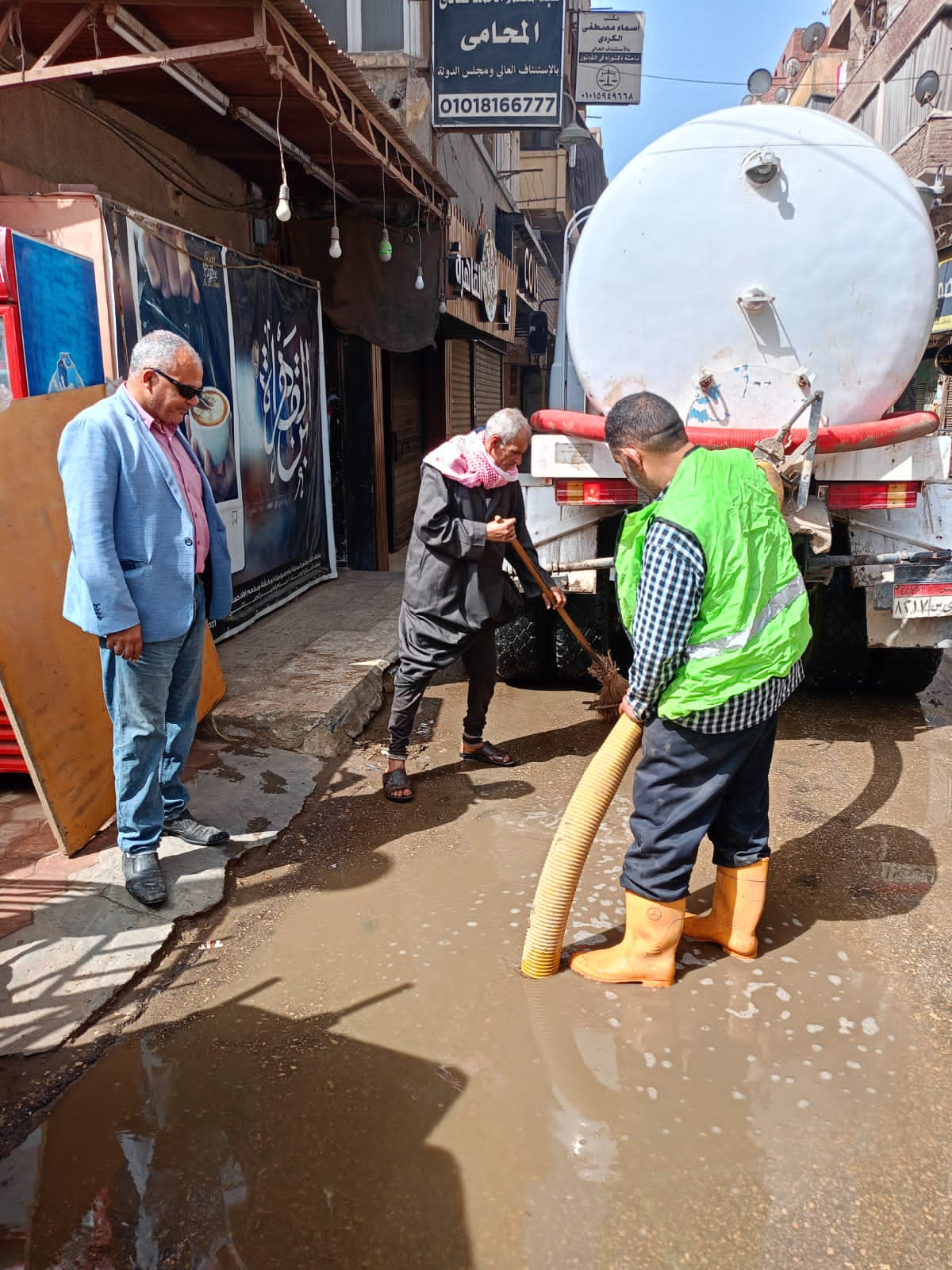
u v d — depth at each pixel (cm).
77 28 376
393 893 319
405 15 864
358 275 775
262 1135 211
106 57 437
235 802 375
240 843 344
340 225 767
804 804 390
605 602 510
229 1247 183
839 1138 212
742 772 269
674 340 409
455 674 586
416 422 1208
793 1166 203
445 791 404
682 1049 242
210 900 304
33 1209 191
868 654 511
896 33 1738
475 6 830
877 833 363
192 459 314
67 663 338
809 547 435
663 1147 209
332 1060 237
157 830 308
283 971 274
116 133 511
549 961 270
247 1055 238
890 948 288
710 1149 208
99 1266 179
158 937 282
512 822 374
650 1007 259
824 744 459
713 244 396
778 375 407
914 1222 189
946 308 1403
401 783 394
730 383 411
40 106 445
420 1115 218
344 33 873
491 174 1291
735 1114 219
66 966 266
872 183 385
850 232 390
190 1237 185
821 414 409
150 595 286
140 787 298
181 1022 250
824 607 502
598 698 482
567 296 428
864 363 404
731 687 237
